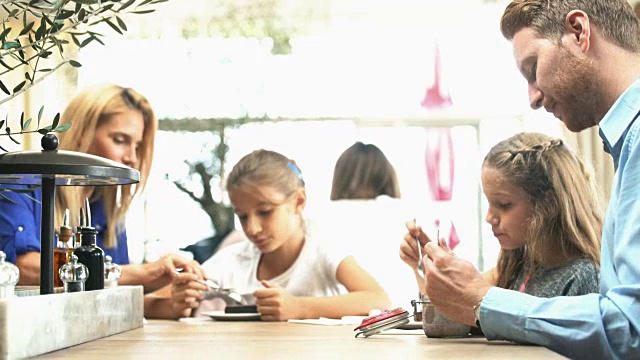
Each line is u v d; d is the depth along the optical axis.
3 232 2.26
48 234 1.52
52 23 1.47
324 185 5.61
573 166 1.83
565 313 1.38
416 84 5.75
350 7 5.63
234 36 5.60
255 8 5.59
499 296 1.45
